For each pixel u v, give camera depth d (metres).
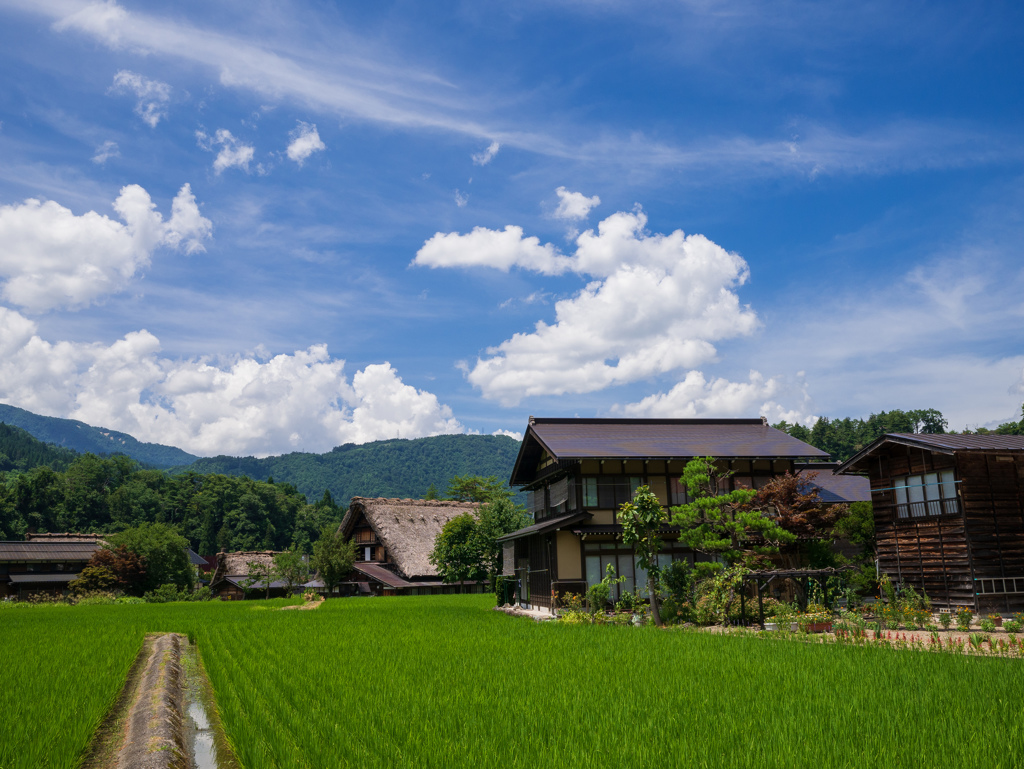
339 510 135.12
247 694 10.02
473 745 7.11
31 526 97.81
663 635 16.53
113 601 48.53
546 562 26.61
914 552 21.45
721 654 12.85
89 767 7.42
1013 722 7.30
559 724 7.96
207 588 57.59
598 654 13.41
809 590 21.59
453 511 57.50
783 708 8.35
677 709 8.55
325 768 6.42
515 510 49.56
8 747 7.20
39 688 10.62
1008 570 19.72
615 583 24.70
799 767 6.12
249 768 6.75
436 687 10.38
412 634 18.12
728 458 25.73
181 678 13.54
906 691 9.02
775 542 21.59
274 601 42.06
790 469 26.72
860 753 6.41
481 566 48.81
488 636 17.27
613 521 25.33
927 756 6.28
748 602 20.47
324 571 50.00
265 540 112.75
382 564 53.56
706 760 6.38
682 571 22.19
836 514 23.14
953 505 20.05
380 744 7.19
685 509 22.36
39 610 35.06
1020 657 11.85
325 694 9.92
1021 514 20.22
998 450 19.33
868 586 23.91
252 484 121.44
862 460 23.39
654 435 28.50
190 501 116.38
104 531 103.06
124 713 9.95
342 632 19.14
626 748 6.84
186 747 8.54
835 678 10.09
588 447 26.09
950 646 13.05
